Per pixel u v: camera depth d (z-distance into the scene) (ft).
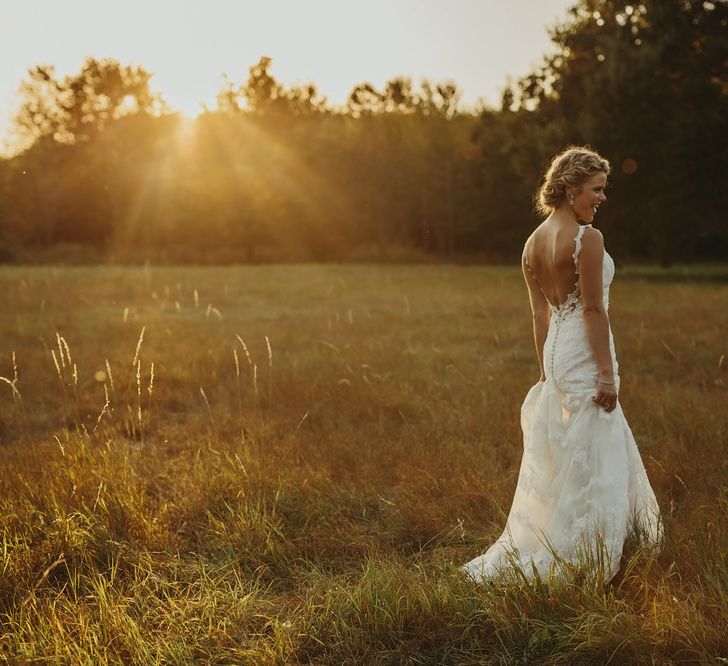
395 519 13.57
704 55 76.84
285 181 163.53
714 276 85.87
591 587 9.60
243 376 26.68
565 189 10.49
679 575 10.19
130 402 23.34
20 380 25.86
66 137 179.63
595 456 10.36
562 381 10.57
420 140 166.20
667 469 15.06
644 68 76.38
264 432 18.52
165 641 9.13
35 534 12.12
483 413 20.04
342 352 30.91
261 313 47.62
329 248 165.58
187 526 13.33
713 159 75.72
